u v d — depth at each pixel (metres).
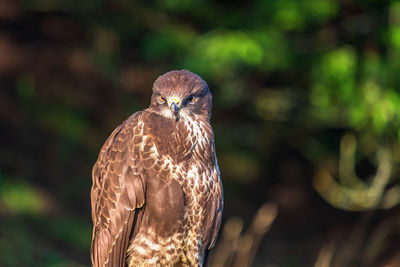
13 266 10.98
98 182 6.24
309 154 15.97
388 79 13.20
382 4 13.84
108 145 6.23
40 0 16.81
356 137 14.92
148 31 15.58
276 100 15.21
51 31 17.03
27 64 16.06
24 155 14.12
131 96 16.08
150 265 6.15
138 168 5.97
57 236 12.30
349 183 14.64
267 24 13.27
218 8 14.30
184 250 6.19
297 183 16.05
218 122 16.22
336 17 14.20
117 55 16.44
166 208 5.98
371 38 13.81
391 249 13.32
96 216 6.28
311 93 14.08
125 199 6.02
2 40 16.53
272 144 16.45
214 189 6.20
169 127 6.00
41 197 13.26
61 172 14.17
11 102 15.20
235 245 8.46
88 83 16.08
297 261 14.17
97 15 15.94
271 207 15.37
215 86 15.16
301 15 13.10
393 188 13.96
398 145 13.59
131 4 15.33
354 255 10.97
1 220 11.91
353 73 13.20
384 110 12.90
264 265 13.84
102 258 6.25
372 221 14.48
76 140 14.92
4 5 17.41
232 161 16.02
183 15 14.78
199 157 6.10
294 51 13.73
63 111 15.39
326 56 13.32
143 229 6.09
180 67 13.34
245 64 13.70
